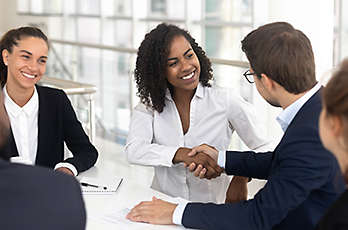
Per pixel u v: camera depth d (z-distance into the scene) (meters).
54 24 8.77
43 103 2.53
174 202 2.14
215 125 2.54
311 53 1.75
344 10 4.93
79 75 6.70
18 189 1.19
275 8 4.11
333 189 1.72
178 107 2.53
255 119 2.57
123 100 5.88
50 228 1.18
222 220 1.82
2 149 1.31
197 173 2.35
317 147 1.69
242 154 2.23
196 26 6.41
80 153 2.55
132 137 2.53
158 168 2.57
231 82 4.33
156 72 2.42
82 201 1.26
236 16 5.99
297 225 1.77
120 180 2.38
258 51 1.76
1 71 2.46
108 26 7.75
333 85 1.17
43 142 2.52
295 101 1.77
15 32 2.41
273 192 1.76
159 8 6.91
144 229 1.90
